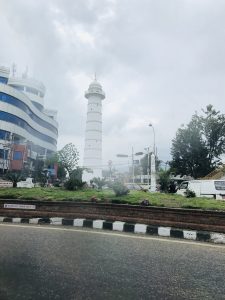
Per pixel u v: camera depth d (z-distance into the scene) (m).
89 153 68.12
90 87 70.06
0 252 5.93
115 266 5.35
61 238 7.59
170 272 5.13
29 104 59.91
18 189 14.82
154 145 34.28
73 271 4.97
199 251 6.69
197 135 47.97
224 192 23.72
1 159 49.16
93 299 3.88
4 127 51.03
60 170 45.91
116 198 11.63
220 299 4.06
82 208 10.30
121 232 8.84
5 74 56.28
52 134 74.19
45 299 3.82
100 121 70.25
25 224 9.81
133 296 4.04
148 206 9.38
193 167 48.50
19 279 4.49
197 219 8.58
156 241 7.61
